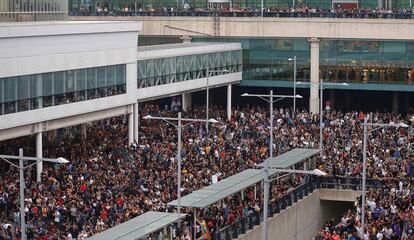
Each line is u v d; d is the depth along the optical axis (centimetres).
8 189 8825
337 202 11256
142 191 9019
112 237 7212
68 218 8281
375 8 16225
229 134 12138
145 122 12769
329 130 12581
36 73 10062
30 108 10006
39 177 9544
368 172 10662
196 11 15900
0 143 10325
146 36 16162
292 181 10600
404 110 16125
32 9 11562
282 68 15712
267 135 12088
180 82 13288
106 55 11300
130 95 11838
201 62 13925
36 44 10025
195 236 8106
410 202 9369
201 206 8188
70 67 10638
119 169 9794
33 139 10762
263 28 15638
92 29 10944
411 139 11919
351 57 15550
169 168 9894
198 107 15212
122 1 16988
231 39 15825
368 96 16288
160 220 7731
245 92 16400
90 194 8812
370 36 15300
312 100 15588
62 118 10638
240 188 8962
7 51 9588
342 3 16450
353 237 8362
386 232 8600
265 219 7225
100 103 11238
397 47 15362
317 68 15575
